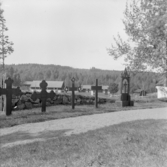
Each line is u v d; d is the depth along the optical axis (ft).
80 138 18.13
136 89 181.68
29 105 39.88
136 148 14.32
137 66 18.84
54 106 44.45
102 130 21.47
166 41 15.61
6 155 14.32
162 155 12.85
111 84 186.50
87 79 426.51
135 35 18.94
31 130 22.80
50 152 14.39
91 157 12.82
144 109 46.91
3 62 82.43
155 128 21.53
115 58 20.99
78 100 51.34
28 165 12.21
